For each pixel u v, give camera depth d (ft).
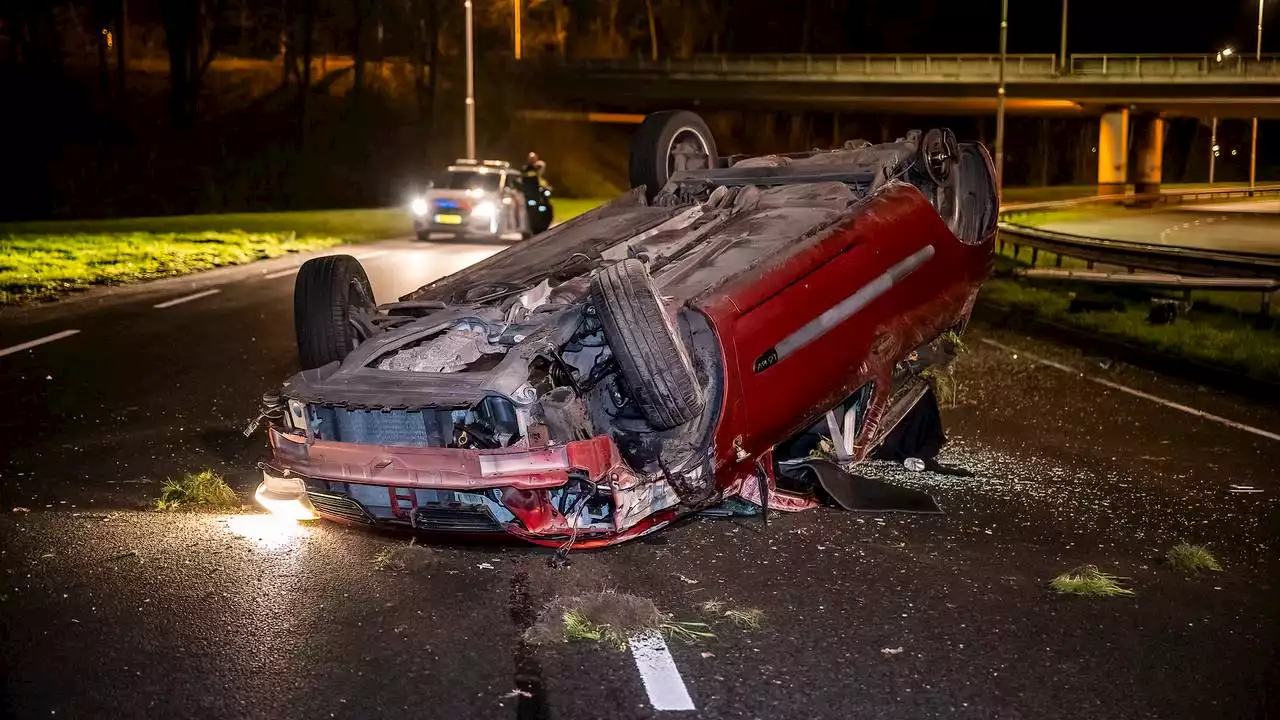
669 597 18.21
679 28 312.71
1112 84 238.68
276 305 53.01
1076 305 60.70
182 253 76.07
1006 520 23.17
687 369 19.15
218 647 16.02
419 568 19.13
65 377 36.04
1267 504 24.93
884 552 20.75
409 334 20.94
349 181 195.93
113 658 15.61
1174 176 407.85
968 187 30.40
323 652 15.90
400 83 248.93
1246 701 15.05
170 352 40.81
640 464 20.26
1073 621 17.66
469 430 18.90
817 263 22.72
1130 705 14.85
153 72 228.43
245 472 25.70
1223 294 70.85
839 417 24.86
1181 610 18.30
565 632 16.55
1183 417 34.37
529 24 274.77
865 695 14.94
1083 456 28.99
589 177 243.81
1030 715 14.52
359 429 19.35
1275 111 259.39
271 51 253.65
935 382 29.37
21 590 18.01
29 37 211.61
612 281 19.04
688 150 31.40
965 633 17.07
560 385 20.24
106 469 25.71
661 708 14.43
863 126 347.36
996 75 245.24
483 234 91.40
